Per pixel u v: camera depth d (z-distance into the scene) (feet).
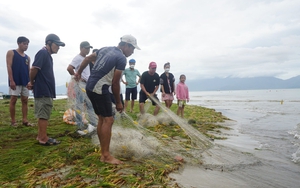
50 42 16.43
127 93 35.86
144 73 27.27
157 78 27.76
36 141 17.06
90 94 12.68
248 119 39.42
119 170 11.96
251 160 15.12
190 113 43.62
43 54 15.62
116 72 12.48
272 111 54.70
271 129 28.48
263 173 12.93
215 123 33.27
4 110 35.91
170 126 25.70
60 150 15.06
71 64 20.21
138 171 11.87
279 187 11.15
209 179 11.75
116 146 14.43
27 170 11.89
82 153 14.51
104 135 12.77
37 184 10.39
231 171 13.12
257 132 26.40
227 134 24.94
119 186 10.05
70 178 11.00
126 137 15.66
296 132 26.16
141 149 14.51
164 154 14.85
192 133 18.29
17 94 21.66
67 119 24.72
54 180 10.60
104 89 12.55
